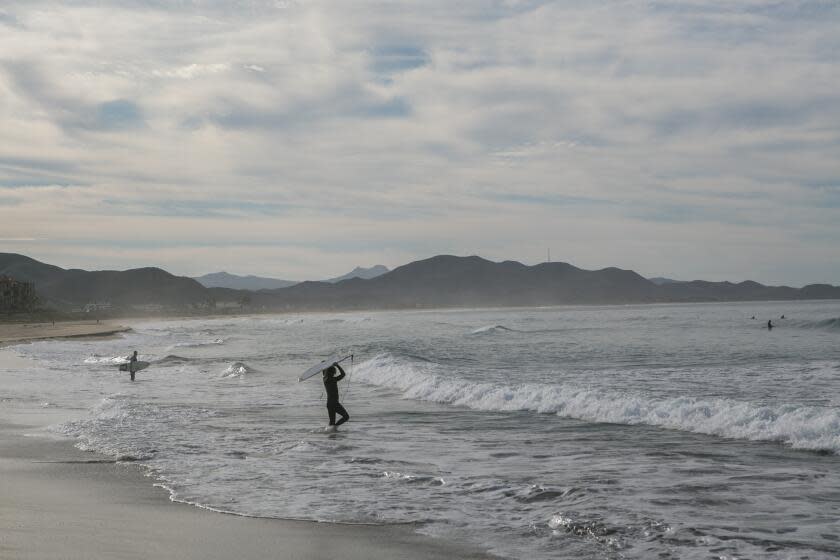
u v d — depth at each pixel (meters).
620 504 8.79
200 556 6.62
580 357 36.25
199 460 11.81
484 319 143.88
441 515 8.38
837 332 63.84
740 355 36.56
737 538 7.33
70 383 26.34
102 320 188.75
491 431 15.25
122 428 15.29
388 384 25.64
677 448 12.87
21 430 14.90
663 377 24.91
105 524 7.73
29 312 166.50
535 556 6.85
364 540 7.34
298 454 12.47
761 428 14.02
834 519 8.07
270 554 6.77
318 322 144.38
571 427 15.66
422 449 13.06
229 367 31.23
